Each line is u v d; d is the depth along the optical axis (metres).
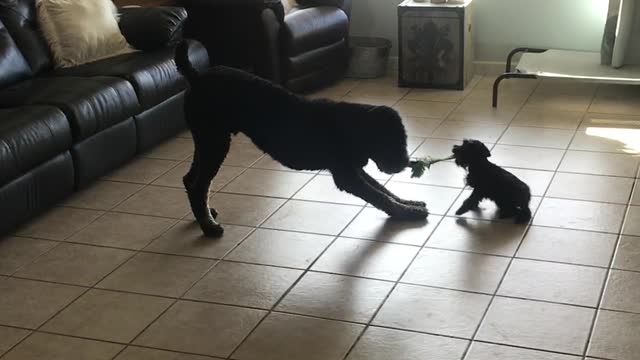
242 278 2.74
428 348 2.30
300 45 4.59
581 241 2.88
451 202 3.25
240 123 2.91
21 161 3.04
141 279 2.77
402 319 2.46
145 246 3.00
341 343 2.35
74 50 3.91
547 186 3.36
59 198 3.34
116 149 3.64
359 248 2.90
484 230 3.00
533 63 4.55
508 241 2.90
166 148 4.00
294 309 2.54
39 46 3.89
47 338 2.45
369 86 4.91
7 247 3.03
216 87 2.89
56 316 2.56
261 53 4.51
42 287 2.74
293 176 3.58
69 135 3.31
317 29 4.67
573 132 3.97
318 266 2.79
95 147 3.50
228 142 2.99
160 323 2.50
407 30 4.73
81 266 2.87
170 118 4.02
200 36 4.63
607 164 3.56
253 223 3.14
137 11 4.19
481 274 2.69
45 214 3.30
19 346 2.41
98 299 2.65
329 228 3.07
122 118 3.62
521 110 4.34
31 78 3.77
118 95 3.57
